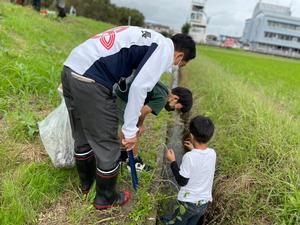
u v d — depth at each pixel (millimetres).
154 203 3150
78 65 2523
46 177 3070
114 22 48625
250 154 4031
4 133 3678
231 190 3598
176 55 2830
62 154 3143
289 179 3404
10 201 2680
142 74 2395
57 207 2879
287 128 4461
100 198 2885
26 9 12391
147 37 2504
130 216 2900
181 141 5555
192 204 3227
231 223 3354
